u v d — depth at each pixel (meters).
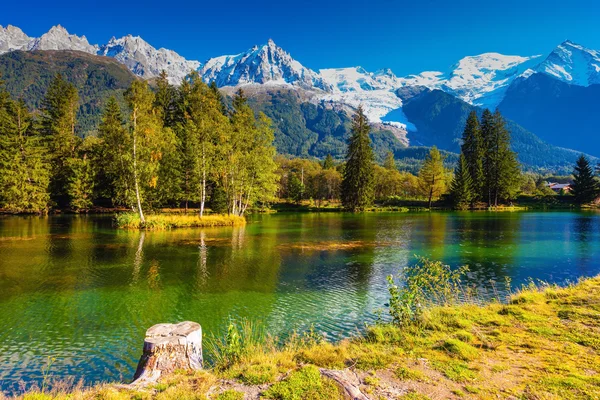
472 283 16.59
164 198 54.22
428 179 81.75
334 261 21.72
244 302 13.90
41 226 38.81
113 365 9.00
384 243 28.92
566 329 7.67
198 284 16.39
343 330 11.17
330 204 92.94
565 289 11.09
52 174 57.72
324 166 126.56
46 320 11.88
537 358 6.25
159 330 6.38
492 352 6.59
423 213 69.06
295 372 5.61
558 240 30.69
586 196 83.06
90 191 56.72
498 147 80.75
